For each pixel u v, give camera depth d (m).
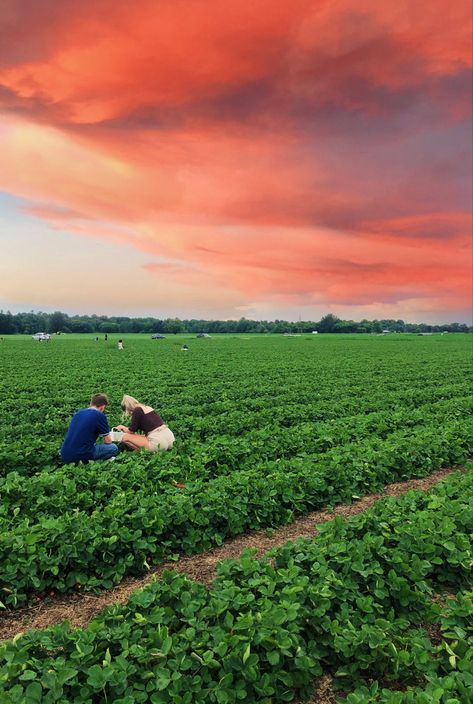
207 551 7.34
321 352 59.91
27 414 16.09
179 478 9.44
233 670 4.29
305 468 9.45
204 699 4.07
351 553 5.84
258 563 5.61
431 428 13.63
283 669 4.60
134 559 6.70
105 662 4.17
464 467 11.72
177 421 14.38
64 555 6.23
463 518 7.15
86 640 4.40
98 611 5.82
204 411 17.23
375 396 21.02
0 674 4.06
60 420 15.05
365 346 76.69
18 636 4.54
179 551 7.28
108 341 97.75
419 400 20.86
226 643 4.40
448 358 48.34
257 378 29.12
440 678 4.30
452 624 5.19
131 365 38.69
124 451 11.32
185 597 5.02
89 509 8.13
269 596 5.11
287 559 5.89
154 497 7.85
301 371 34.16
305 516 8.63
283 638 4.49
